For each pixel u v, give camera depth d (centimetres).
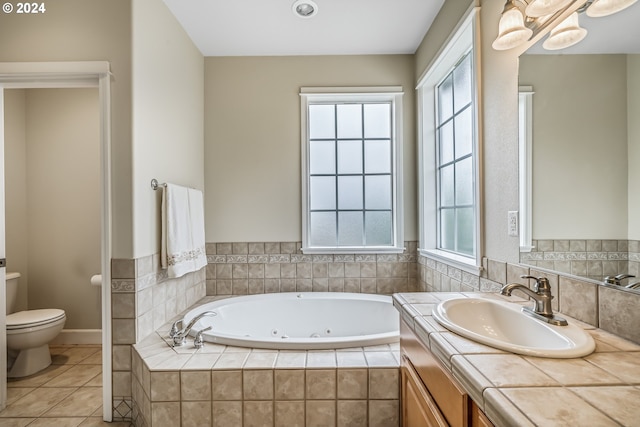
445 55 215
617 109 95
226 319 245
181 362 156
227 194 283
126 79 177
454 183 240
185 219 222
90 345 287
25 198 289
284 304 262
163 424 149
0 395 192
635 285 90
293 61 283
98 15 178
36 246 290
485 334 120
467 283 186
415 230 282
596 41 101
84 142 292
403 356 142
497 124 153
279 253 283
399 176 281
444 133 257
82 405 195
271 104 284
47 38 177
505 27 121
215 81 283
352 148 294
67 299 291
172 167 224
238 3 214
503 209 149
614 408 58
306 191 283
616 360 78
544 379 69
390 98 286
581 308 107
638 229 89
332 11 223
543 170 123
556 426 53
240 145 283
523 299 131
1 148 194
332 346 169
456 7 194
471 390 71
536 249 127
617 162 96
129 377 179
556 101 117
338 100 288
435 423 99
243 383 149
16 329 223
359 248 281
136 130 180
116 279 178
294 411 150
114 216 178
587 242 103
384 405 151
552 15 117
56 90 291
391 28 244
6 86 185
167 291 214
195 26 240
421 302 137
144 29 189
